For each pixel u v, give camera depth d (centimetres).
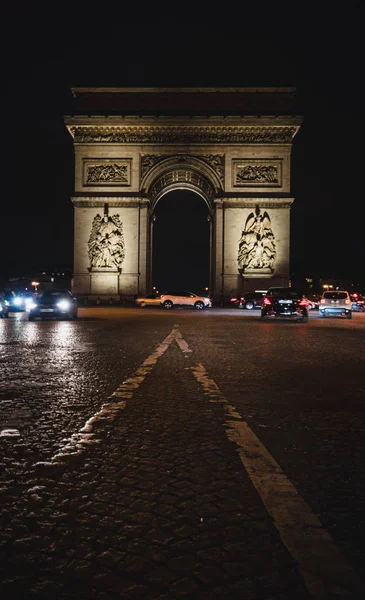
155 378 1123
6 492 479
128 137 6469
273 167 6419
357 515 432
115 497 468
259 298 5944
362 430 713
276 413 811
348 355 1563
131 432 693
